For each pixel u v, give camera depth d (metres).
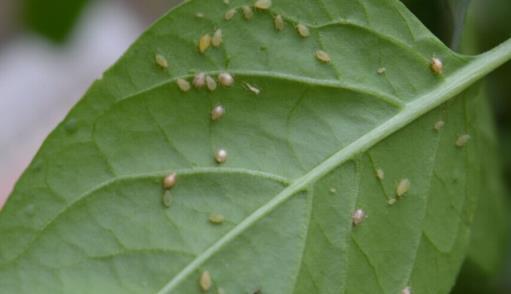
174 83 0.22
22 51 0.50
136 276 0.22
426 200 0.22
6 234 0.22
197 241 0.22
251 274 0.22
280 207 0.22
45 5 0.28
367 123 0.22
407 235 0.22
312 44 0.22
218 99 0.22
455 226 0.23
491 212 0.26
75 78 0.49
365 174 0.22
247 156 0.22
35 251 0.22
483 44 0.28
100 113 0.22
